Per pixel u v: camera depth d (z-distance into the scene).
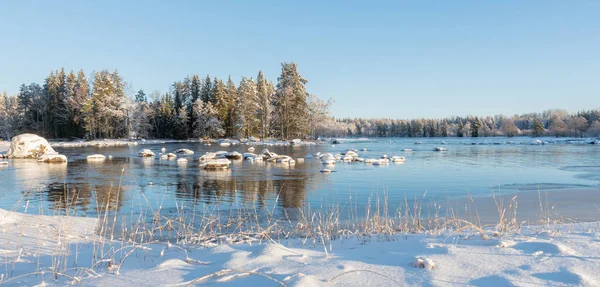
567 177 18.89
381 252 3.93
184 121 71.19
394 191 14.09
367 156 35.91
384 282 2.85
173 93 79.56
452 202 11.80
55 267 3.73
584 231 5.13
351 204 11.42
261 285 2.79
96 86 60.75
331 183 16.23
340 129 127.12
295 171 21.22
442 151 44.06
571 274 2.88
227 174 19.69
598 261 3.22
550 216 9.39
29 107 67.06
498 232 5.03
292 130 65.25
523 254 3.53
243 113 67.62
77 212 10.07
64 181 16.20
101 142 55.84
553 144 63.50
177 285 2.90
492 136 127.38
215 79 75.62
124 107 61.75
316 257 3.74
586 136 97.69
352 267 3.24
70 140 64.50
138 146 51.50
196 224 8.57
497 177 18.75
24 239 5.42
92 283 3.09
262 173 20.12
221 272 3.09
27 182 16.39
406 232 6.51
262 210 10.51
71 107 64.62
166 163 26.22
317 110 68.06
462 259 3.40
